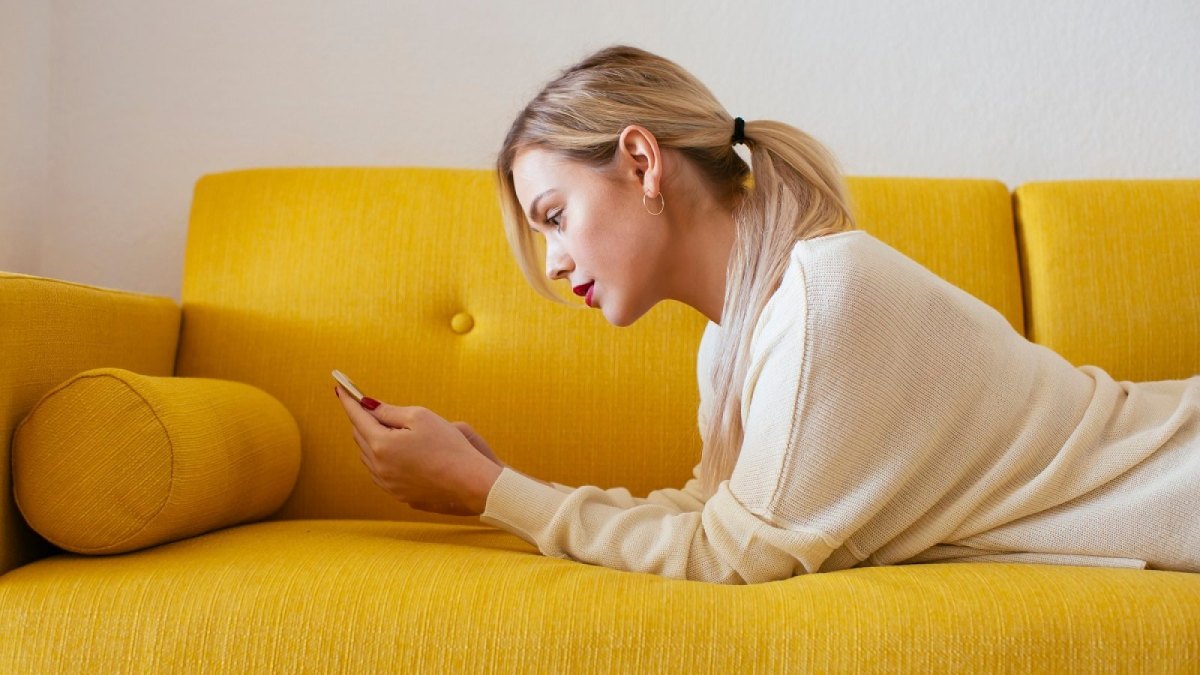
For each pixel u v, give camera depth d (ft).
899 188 4.73
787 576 2.86
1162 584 2.48
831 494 2.80
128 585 2.58
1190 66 5.58
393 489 3.26
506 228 3.76
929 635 2.34
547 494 3.09
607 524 3.00
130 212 5.57
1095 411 2.99
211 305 4.58
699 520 2.98
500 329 4.53
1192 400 3.05
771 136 3.42
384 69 5.64
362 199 4.70
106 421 2.88
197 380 3.60
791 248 3.13
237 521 3.57
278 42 5.64
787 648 2.37
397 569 2.64
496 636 2.42
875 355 2.79
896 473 2.79
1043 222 4.66
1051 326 4.50
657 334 4.51
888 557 2.93
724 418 3.25
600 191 3.29
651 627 2.41
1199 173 5.57
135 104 5.59
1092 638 2.32
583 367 4.47
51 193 5.55
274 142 5.62
